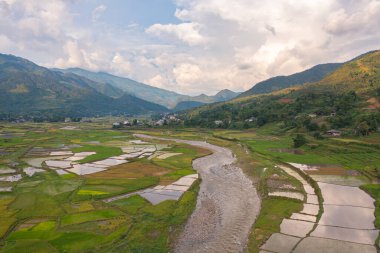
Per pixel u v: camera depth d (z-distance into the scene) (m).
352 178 87.62
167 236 55.34
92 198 75.38
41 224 59.66
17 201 73.19
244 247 51.12
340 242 51.03
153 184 88.56
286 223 58.72
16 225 59.78
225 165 117.81
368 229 55.66
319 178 87.75
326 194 74.06
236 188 85.50
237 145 167.38
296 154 128.50
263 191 79.31
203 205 71.94
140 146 171.88
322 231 55.09
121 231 56.16
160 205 69.94
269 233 54.81
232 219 63.16
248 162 118.25
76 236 54.22
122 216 63.59
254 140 177.62
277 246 50.28
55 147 164.62
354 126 168.88
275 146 152.62
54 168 111.75
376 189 76.00
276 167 105.62
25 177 97.69
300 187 81.19
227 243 52.78
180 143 185.00
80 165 117.38
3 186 87.00
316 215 62.22
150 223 59.88
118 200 74.25
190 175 99.38
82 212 65.75
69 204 71.12
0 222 60.25
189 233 56.88
